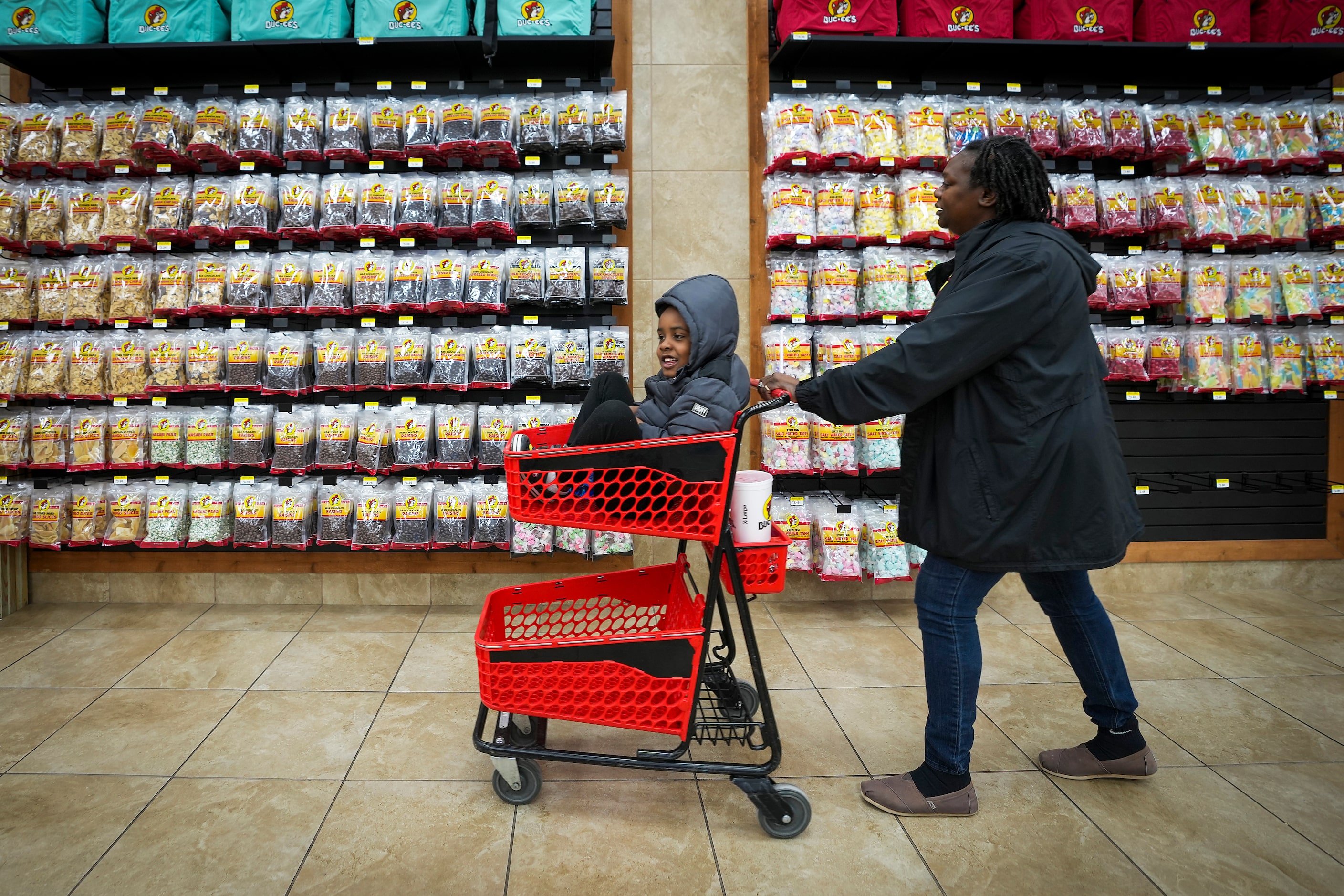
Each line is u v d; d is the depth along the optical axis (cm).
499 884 146
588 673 161
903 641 269
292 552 303
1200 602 310
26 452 287
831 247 296
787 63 297
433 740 199
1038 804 172
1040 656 255
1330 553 322
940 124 285
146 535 285
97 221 282
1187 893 143
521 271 283
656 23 301
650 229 303
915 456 164
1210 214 290
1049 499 150
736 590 159
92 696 222
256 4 275
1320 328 301
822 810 170
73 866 149
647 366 304
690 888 145
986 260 152
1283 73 310
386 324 299
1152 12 288
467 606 305
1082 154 292
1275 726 207
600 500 158
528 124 281
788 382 160
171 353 282
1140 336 296
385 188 278
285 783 178
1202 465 322
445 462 283
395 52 284
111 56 283
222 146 276
